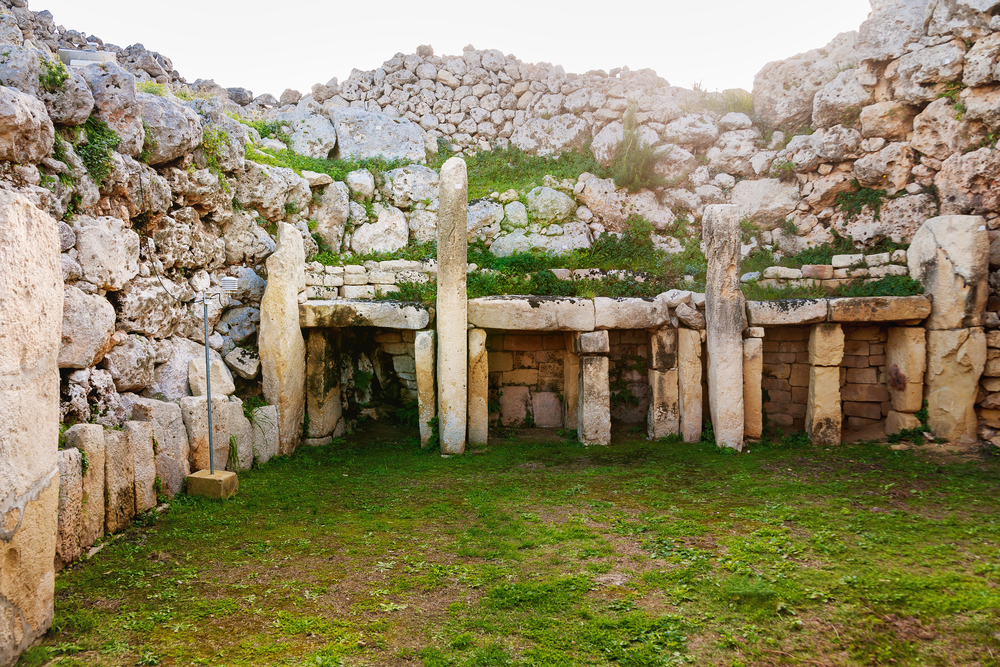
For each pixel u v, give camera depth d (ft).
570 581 16.74
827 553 18.58
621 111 47.44
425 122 48.55
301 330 32.17
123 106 23.98
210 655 13.04
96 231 22.22
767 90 45.32
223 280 26.99
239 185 32.81
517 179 46.34
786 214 42.34
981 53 34.12
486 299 33.58
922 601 15.42
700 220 43.86
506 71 50.14
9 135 18.52
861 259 37.14
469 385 33.88
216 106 30.42
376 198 41.63
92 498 18.16
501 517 22.27
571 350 36.68
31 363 12.59
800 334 37.68
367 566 17.89
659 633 14.10
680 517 22.24
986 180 34.27
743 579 16.71
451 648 13.44
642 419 39.50
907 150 37.70
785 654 13.38
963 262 32.40
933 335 33.47
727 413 32.83
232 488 24.16
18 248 12.07
